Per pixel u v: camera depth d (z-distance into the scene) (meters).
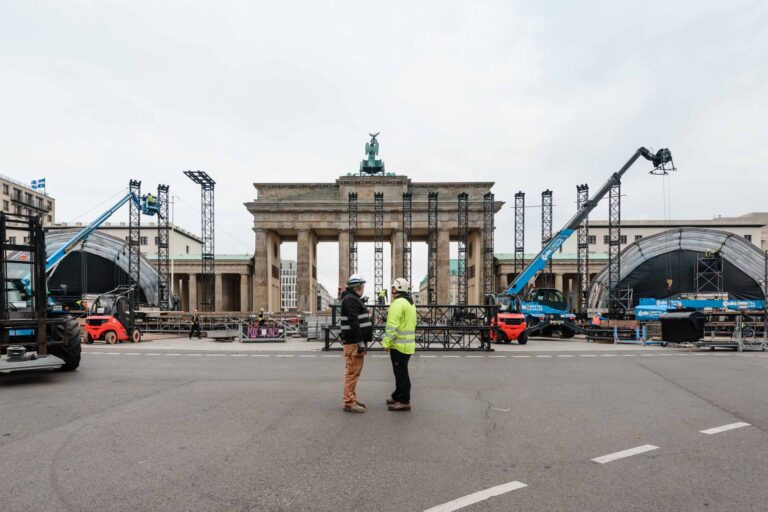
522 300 33.47
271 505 4.34
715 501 4.46
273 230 80.62
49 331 12.45
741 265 47.66
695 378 12.08
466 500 4.46
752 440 6.48
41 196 96.38
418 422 7.39
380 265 78.44
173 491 4.64
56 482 4.87
